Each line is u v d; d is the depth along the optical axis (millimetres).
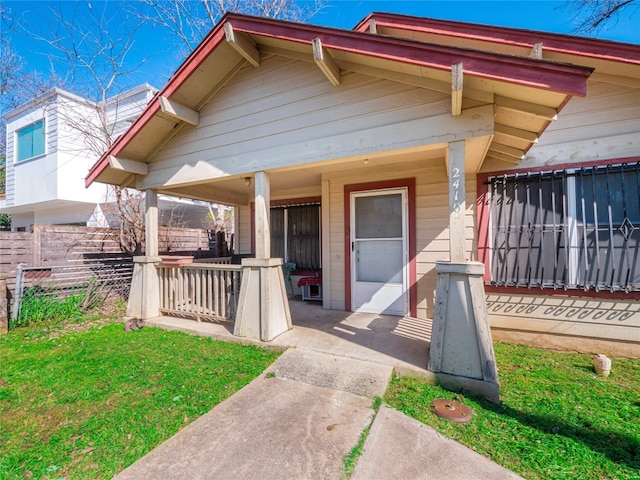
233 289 4117
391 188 4582
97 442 1961
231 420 2166
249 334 3689
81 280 5754
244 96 3773
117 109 8672
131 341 3877
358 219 4844
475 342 2564
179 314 4688
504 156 3793
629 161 3338
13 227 12359
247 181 5188
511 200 3840
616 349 3398
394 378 2752
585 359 3312
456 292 2660
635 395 2500
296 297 6160
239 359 3217
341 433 2006
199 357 3299
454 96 2387
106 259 6066
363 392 2482
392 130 2936
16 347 3771
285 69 3512
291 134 3463
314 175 5074
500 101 2580
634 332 3328
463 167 2662
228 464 1753
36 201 9156
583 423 2109
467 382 2510
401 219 4562
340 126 3189
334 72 3043
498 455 1802
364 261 4805
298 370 2867
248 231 6859
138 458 1817
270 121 3598
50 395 2564
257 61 3611
